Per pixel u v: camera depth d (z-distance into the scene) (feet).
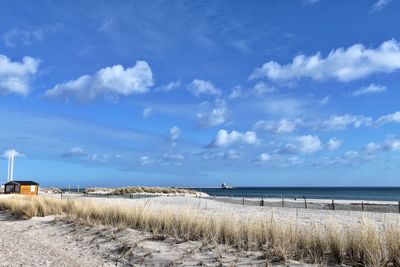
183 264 29.96
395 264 25.12
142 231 43.34
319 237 30.32
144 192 286.25
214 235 36.55
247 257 29.89
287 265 27.04
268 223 35.37
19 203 80.69
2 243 45.11
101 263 32.96
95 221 52.70
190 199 143.54
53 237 47.70
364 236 27.63
